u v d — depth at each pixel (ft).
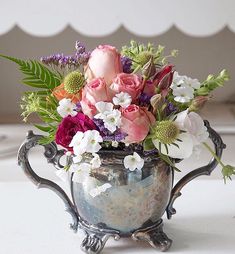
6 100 5.20
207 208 2.56
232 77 5.24
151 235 2.21
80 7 4.15
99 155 2.06
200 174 2.27
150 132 2.02
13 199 2.64
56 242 2.28
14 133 4.71
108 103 1.98
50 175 3.98
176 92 2.07
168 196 2.21
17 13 4.15
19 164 2.19
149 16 4.19
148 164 2.09
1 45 5.06
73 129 2.01
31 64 2.19
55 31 4.19
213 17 4.21
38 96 2.15
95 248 2.18
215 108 5.21
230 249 2.23
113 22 4.19
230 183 2.84
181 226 2.41
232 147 4.43
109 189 2.09
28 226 2.40
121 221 2.15
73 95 2.08
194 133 2.06
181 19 4.21
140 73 2.15
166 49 5.16
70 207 2.27
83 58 2.12
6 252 2.21
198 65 5.21
